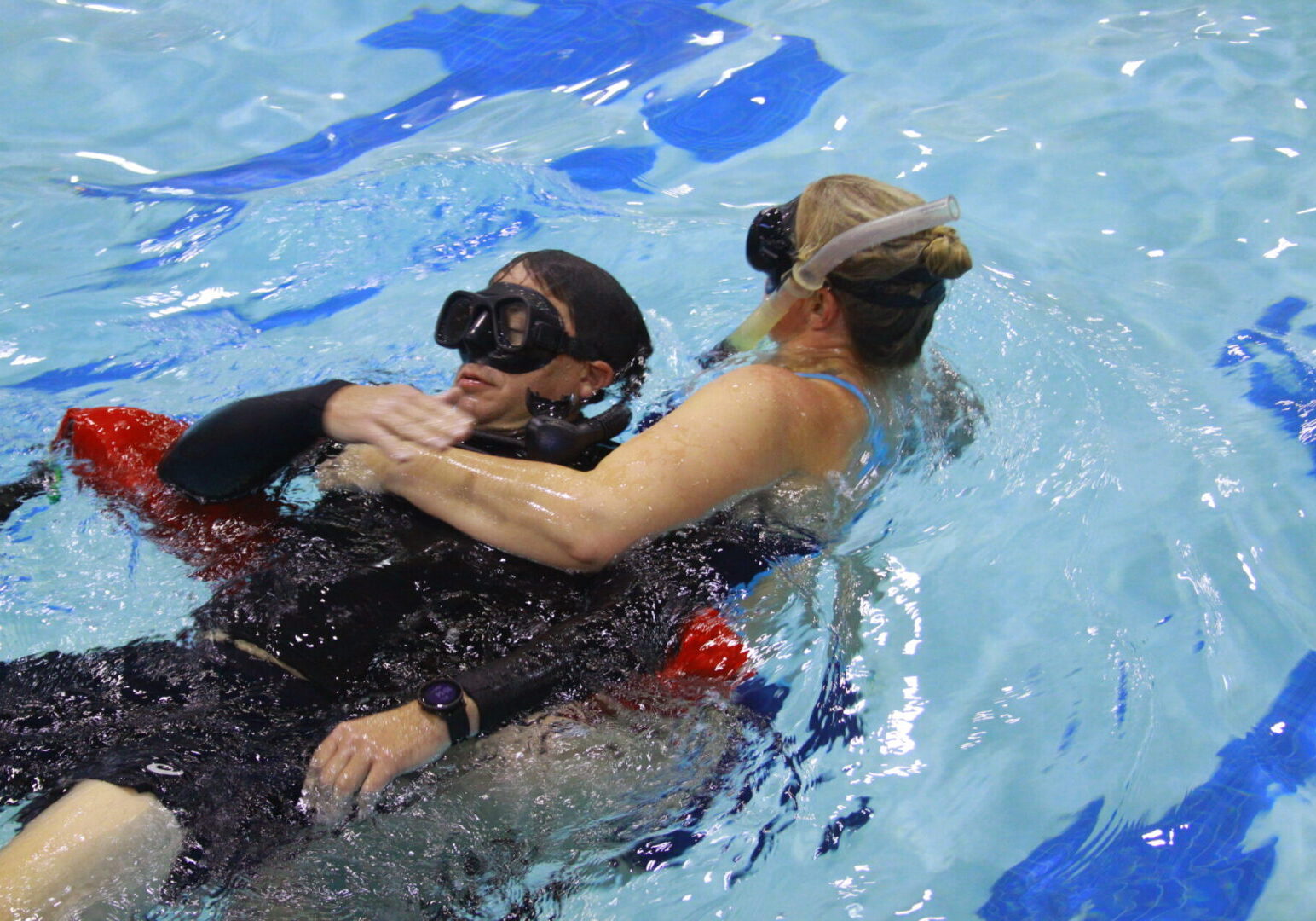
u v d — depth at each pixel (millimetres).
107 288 2922
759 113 3652
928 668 1793
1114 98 3561
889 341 1989
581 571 1749
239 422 1816
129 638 1718
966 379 2314
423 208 3215
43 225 3211
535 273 2004
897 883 1519
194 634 1669
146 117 3756
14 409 2424
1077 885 1511
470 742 1560
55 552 1881
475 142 3572
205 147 3611
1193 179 3176
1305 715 1734
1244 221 3004
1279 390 2389
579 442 1868
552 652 1627
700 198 3234
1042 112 3523
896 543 1979
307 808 1449
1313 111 3426
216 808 1422
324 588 1688
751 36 4090
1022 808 1604
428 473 1800
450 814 1508
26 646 1720
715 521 1807
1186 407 2342
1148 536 2033
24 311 2807
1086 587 1936
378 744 1477
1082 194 3154
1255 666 1814
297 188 3324
